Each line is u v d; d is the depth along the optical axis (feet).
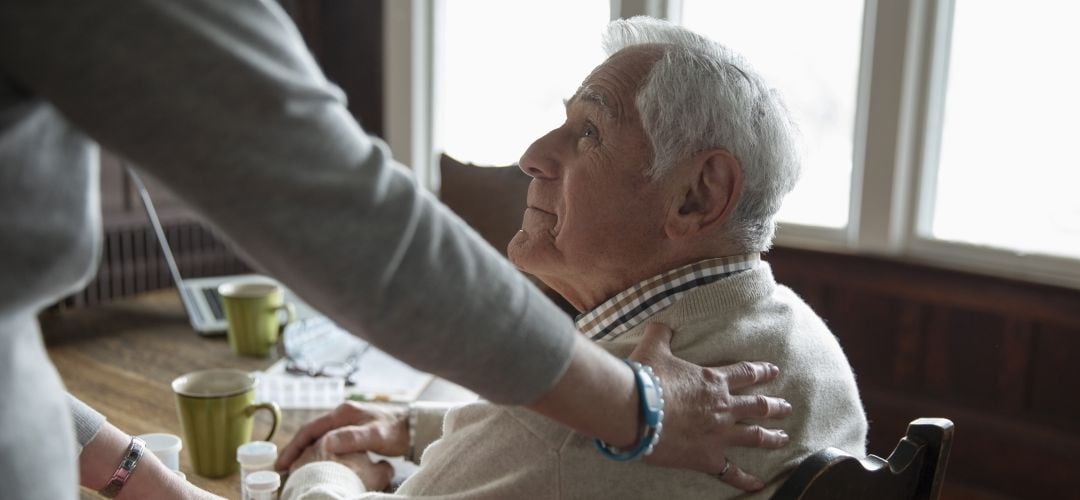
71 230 1.90
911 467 3.23
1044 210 8.59
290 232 1.86
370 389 5.20
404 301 2.00
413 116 11.64
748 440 2.95
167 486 3.35
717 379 2.91
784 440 3.09
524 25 11.08
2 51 1.67
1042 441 8.46
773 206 3.41
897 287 9.14
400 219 1.97
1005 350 8.63
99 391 5.10
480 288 2.11
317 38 11.97
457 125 11.89
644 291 3.40
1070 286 8.14
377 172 1.97
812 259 9.66
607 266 3.46
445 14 11.64
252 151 1.78
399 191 2.00
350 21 11.86
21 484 1.88
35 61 1.67
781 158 3.32
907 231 9.30
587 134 3.43
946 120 9.02
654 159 3.27
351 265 1.92
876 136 9.11
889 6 8.79
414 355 2.08
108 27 1.67
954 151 9.02
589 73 3.58
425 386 5.27
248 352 5.83
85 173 1.93
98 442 3.21
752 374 3.03
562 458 2.97
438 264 2.03
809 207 9.95
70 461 2.06
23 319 1.91
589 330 3.55
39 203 1.82
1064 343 8.27
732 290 3.33
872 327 9.42
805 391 3.29
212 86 1.73
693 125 3.19
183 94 1.71
